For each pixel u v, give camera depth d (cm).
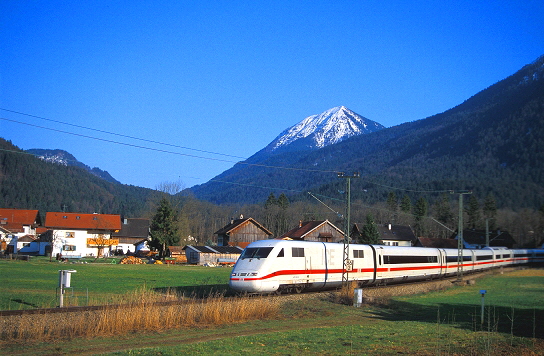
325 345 1766
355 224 9788
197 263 7500
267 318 2428
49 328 1914
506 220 11744
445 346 1772
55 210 18925
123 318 2027
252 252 3145
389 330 2133
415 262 4684
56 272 4628
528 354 1672
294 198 19175
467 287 4591
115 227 9588
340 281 3631
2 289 3102
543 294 3950
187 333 2005
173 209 8762
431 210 13600
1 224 9788
